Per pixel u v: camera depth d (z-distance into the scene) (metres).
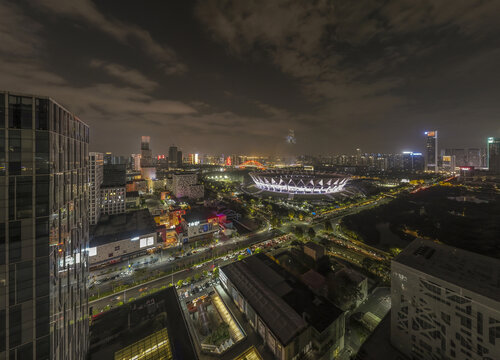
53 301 33.50
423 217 159.62
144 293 84.06
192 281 91.25
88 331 53.78
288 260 100.75
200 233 135.38
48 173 32.12
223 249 122.00
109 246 103.88
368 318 68.75
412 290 51.72
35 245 30.97
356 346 63.41
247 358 56.53
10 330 29.05
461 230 132.88
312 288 77.31
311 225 158.25
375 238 130.62
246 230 151.50
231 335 64.69
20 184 30.00
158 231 126.94
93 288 87.31
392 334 56.19
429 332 48.78
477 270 49.19
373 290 82.75
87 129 54.22
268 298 66.56
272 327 57.62
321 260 99.50
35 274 30.89
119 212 159.12
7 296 28.95
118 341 54.03
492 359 39.25
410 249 60.44
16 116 29.89
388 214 171.38
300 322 58.00
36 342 30.77
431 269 50.50
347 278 79.81
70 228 41.75
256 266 86.69
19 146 29.97
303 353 55.72
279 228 153.75
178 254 115.25
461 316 43.50
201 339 64.50
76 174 45.34
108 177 164.25
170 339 54.62
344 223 152.88
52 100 32.97
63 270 38.25
